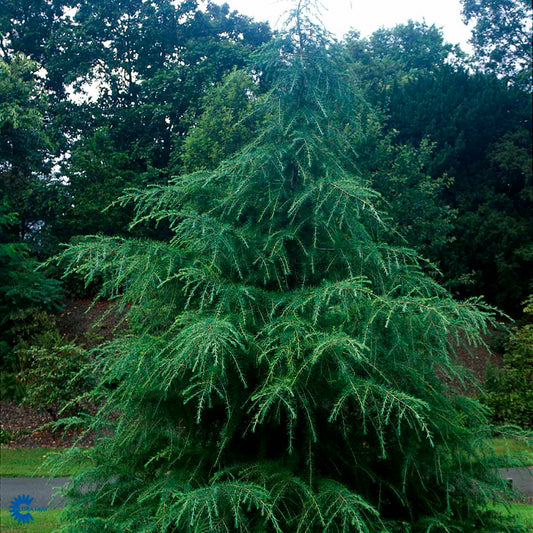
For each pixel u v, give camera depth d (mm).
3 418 10781
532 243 16109
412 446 3195
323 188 3381
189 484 2967
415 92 18750
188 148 12695
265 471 2979
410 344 3311
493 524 3348
